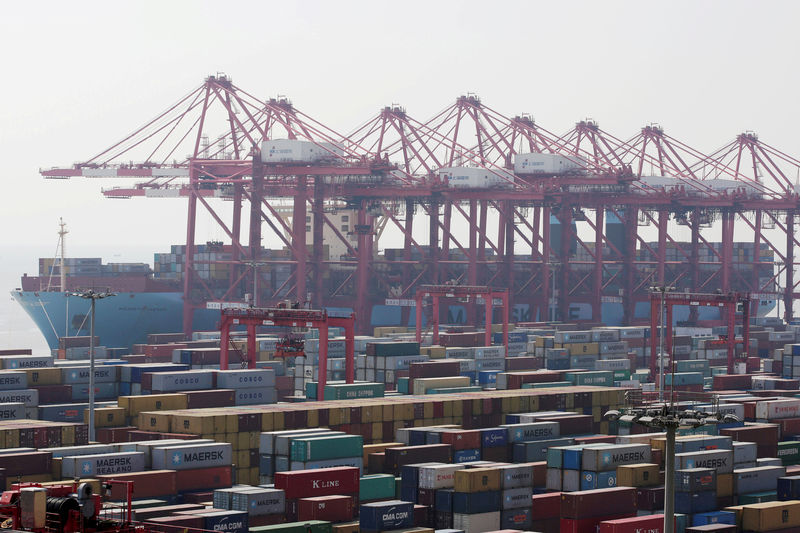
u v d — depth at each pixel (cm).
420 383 15175
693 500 9519
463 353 18300
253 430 11538
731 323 19412
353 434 11312
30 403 12950
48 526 4991
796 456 12194
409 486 9594
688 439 10700
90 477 9319
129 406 12394
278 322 14725
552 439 11688
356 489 9431
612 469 9794
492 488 9419
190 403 13000
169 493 9481
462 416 13138
